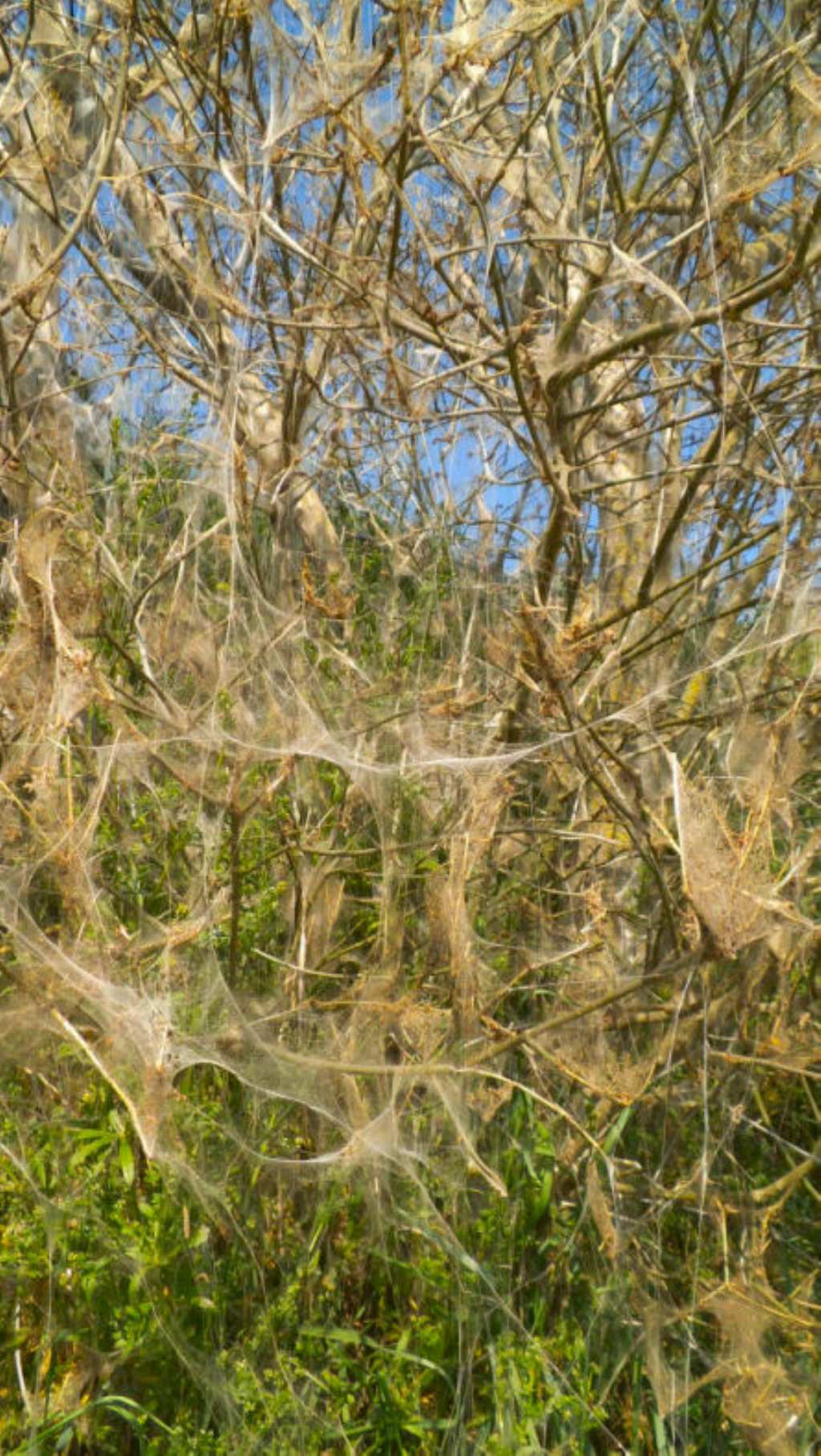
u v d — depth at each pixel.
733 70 3.62
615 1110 3.27
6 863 2.90
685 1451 2.90
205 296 3.58
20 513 3.33
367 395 3.45
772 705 3.35
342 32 3.08
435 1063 2.94
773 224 3.58
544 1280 3.08
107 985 2.79
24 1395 2.59
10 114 3.24
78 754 3.19
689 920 2.70
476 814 3.13
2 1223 2.75
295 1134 3.18
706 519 3.84
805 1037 3.23
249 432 3.74
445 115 3.70
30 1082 3.05
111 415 3.88
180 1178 2.73
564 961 3.35
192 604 3.52
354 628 3.76
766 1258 3.28
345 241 3.76
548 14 2.74
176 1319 2.65
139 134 3.82
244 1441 2.57
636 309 3.97
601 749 2.82
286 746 3.06
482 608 3.98
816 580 3.38
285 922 3.32
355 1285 3.06
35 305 3.42
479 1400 2.87
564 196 3.40
